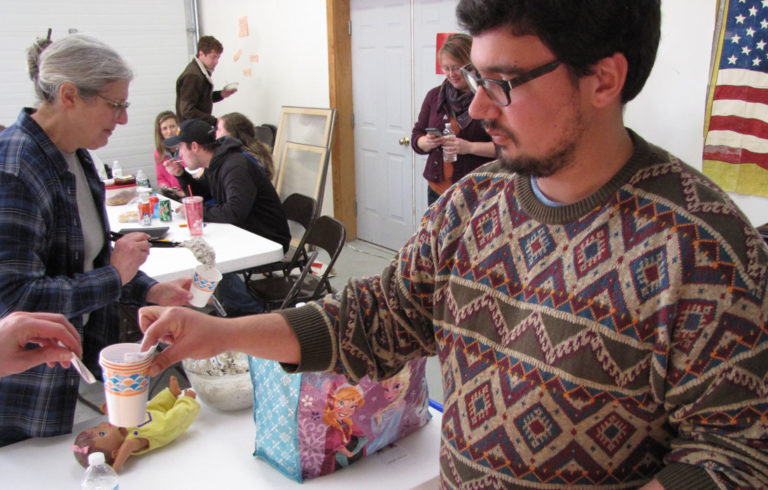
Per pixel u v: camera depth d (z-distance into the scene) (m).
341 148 5.20
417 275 0.97
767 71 2.56
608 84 0.72
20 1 5.71
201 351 1.00
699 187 0.74
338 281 4.45
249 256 2.64
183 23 6.70
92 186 1.77
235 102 6.50
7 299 1.45
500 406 0.83
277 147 5.55
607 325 0.75
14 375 1.44
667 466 0.72
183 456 1.35
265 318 0.99
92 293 1.57
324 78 5.17
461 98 3.37
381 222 5.21
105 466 1.24
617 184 0.77
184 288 1.75
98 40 1.61
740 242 0.70
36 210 1.50
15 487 1.25
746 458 0.66
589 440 0.77
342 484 1.26
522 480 0.82
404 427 1.40
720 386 0.68
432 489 1.28
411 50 4.52
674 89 2.88
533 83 0.71
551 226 0.81
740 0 2.57
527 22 0.68
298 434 1.25
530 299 0.81
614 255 0.75
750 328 0.67
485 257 0.87
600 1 0.66
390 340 1.00
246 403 1.53
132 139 6.60
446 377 0.93
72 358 1.15
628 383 0.74
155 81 6.63
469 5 0.72
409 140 4.71
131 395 1.04
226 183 3.38
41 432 1.44
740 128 2.69
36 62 1.64
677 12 2.79
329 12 4.91
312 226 3.11
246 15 5.97
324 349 0.98
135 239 1.78
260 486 1.25
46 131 1.57
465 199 0.92
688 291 0.70
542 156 0.75
